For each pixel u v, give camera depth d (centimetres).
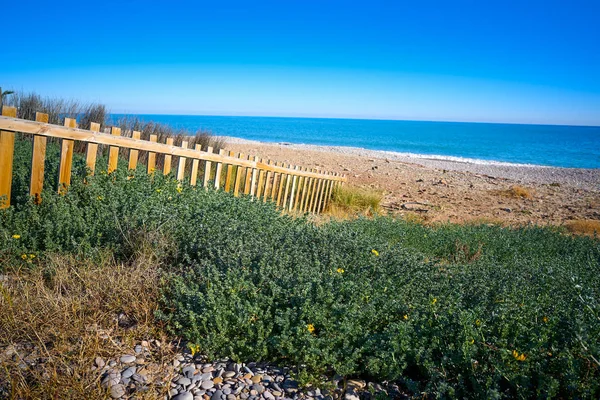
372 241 534
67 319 298
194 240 425
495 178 2002
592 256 647
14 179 515
